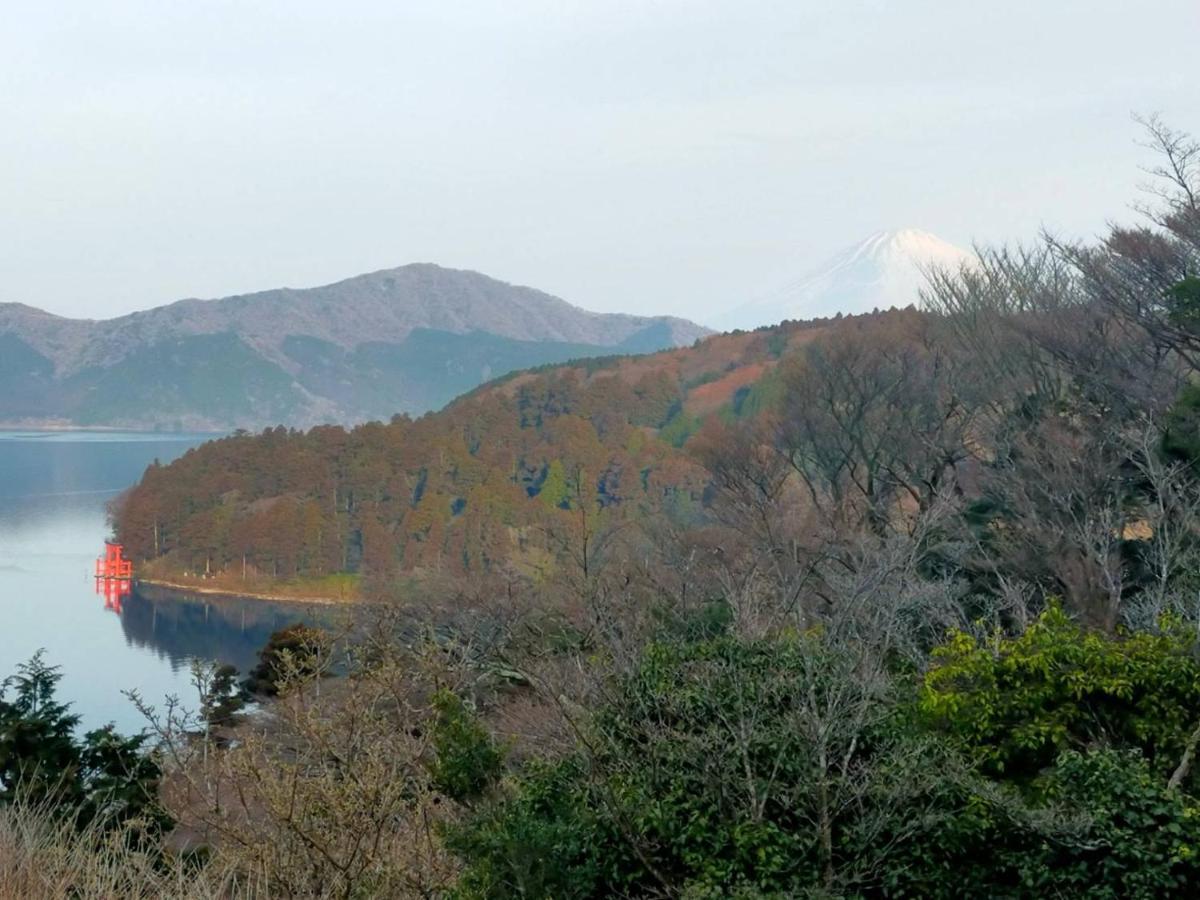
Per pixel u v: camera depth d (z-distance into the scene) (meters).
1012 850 9.50
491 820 8.71
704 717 9.72
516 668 15.26
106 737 11.90
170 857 8.77
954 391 27.88
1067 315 24.69
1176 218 24.12
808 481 30.33
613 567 21.12
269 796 8.62
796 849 8.95
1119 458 21.06
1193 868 9.09
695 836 9.09
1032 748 10.68
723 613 16.98
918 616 17.98
